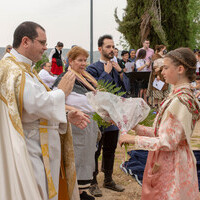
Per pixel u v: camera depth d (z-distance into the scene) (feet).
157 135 8.18
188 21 51.90
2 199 7.29
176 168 7.81
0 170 7.36
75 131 10.87
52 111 7.57
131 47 52.70
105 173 13.61
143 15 49.90
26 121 7.64
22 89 7.32
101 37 12.93
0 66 7.68
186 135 7.59
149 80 27.71
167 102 8.01
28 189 7.06
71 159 9.12
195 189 7.97
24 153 7.11
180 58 7.93
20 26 7.88
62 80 8.29
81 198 11.64
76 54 11.12
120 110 8.32
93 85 11.57
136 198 12.76
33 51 7.89
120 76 13.12
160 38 48.11
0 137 7.46
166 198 7.82
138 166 15.65
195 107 7.84
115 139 13.17
